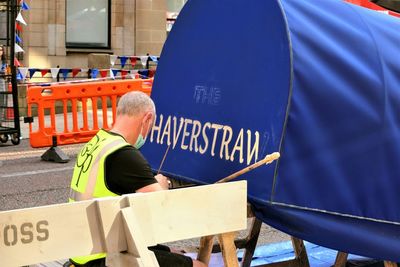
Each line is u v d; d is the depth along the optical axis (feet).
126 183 12.95
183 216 10.90
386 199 13.48
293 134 12.55
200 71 15.33
